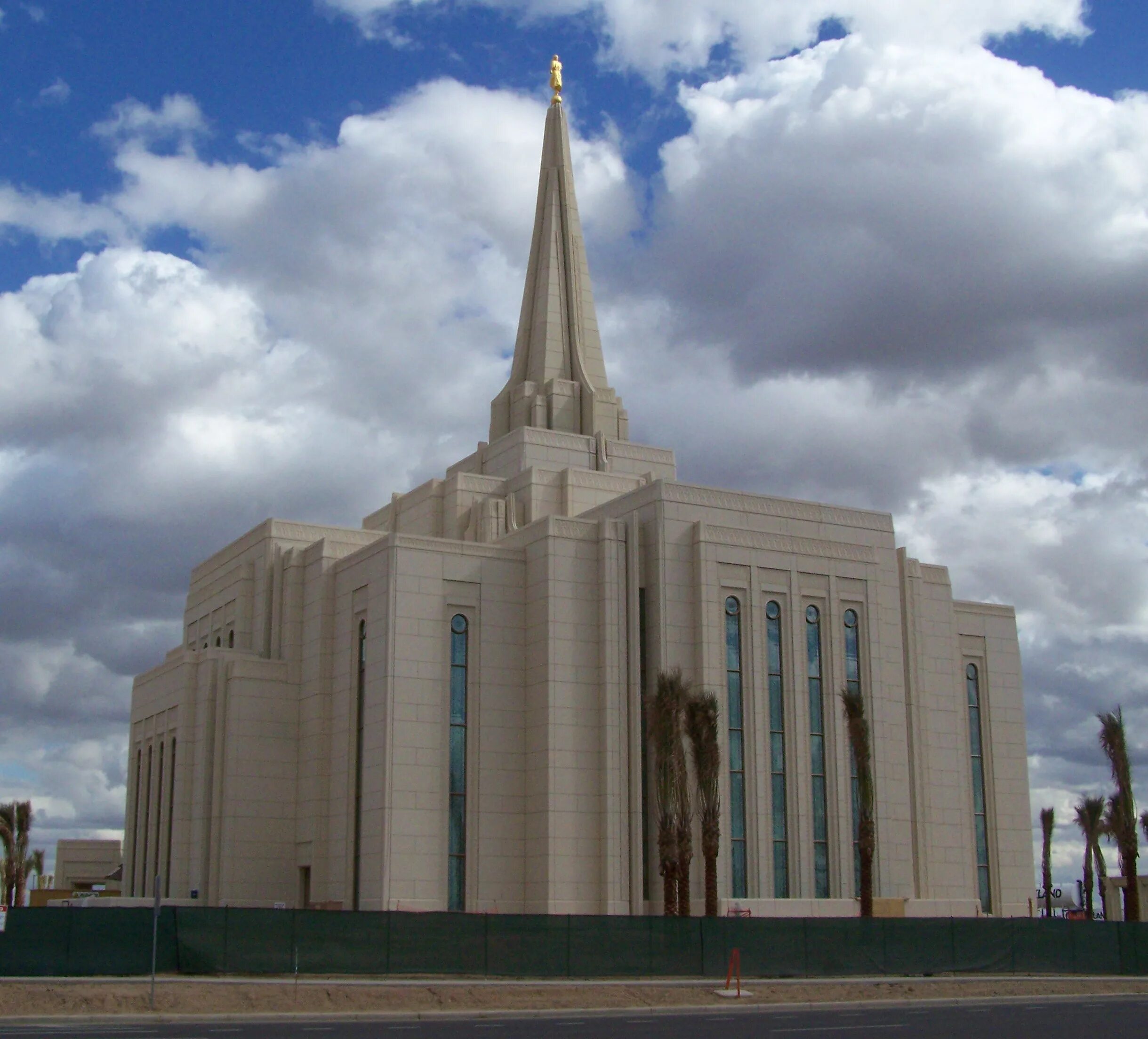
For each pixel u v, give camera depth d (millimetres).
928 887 74875
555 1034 34094
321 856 70188
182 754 75250
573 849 66562
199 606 88938
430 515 82188
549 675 67812
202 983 44312
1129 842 68312
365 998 43406
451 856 66375
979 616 85125
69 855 115375
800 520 73688
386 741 65812
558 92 95000
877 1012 43719
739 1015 42750
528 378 90000
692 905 65562
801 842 69062
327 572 73625
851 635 73750
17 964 46719
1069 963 60469
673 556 69750
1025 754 84688
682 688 60062
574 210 92688
